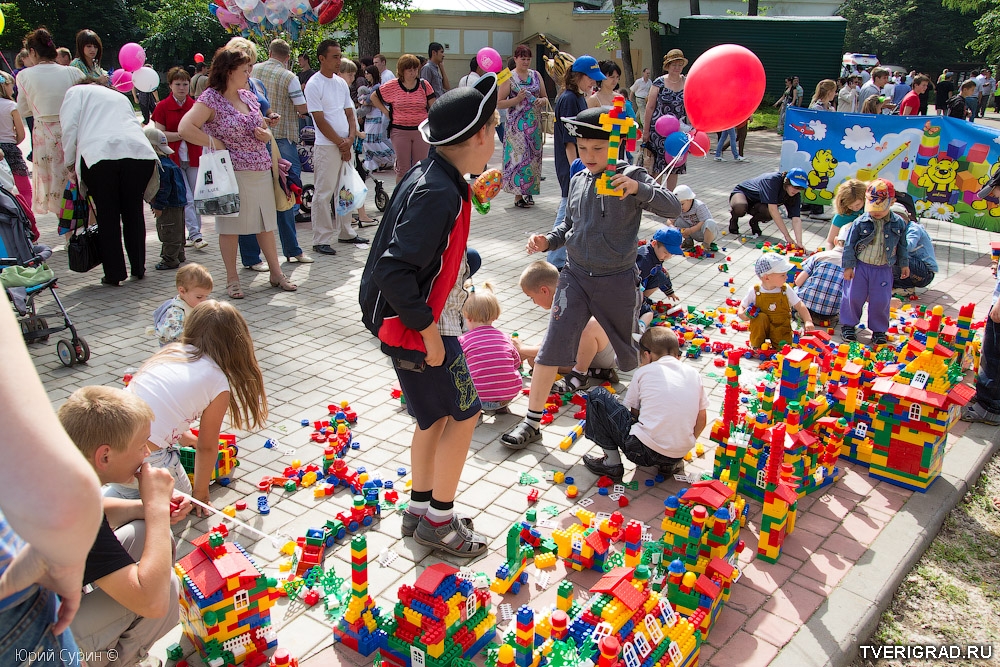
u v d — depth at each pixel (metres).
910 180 10.45
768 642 3.17
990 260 9.34
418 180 3.18
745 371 5.96
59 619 1.74
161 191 7.86
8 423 1.38
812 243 9.96
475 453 4.68
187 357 3.80
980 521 4.29
